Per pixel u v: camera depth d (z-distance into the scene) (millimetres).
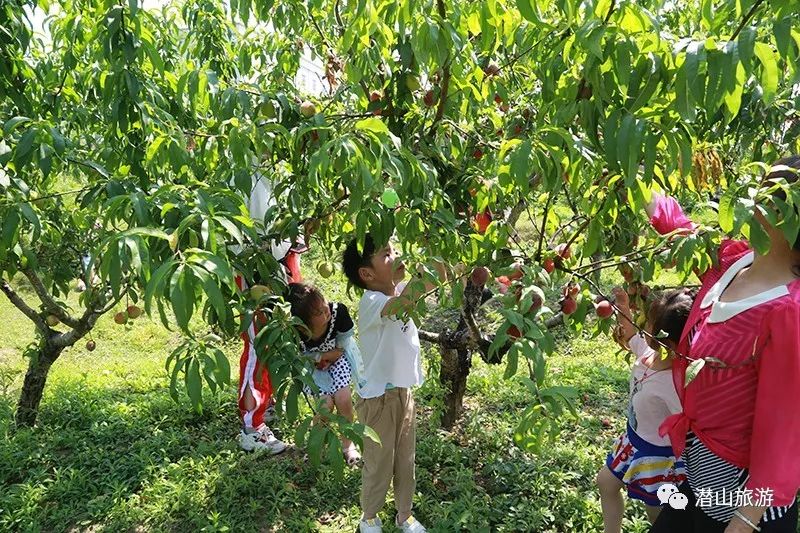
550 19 1957
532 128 2426
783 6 1217
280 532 3004
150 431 3918
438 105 2260
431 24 1738
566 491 3143
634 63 1395
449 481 3314
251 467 3500
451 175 2494
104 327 6102
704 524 1746
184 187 1696
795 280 1516
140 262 1295
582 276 2115
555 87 1656
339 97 2807
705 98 1249
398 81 2229
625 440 2406
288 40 3270
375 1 1863
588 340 5457
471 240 2117
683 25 3074
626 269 2328
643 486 2279
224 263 1321
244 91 2303
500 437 3672
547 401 1560
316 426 1581
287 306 1839
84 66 3053
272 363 1737
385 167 1705
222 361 1516
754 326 1503
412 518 2875
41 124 1979
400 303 2018
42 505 3209
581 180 1860
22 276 7172
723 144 2924
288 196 2293
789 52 1182
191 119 2961
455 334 3443
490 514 3025
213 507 3143
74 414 4148
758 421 1494
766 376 1480
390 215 1940
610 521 2512
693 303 1946
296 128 2070
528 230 5961
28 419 4000
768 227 1486
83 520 3088
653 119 1385
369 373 2629
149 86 2553
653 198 2127
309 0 2611
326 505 3189
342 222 2488
